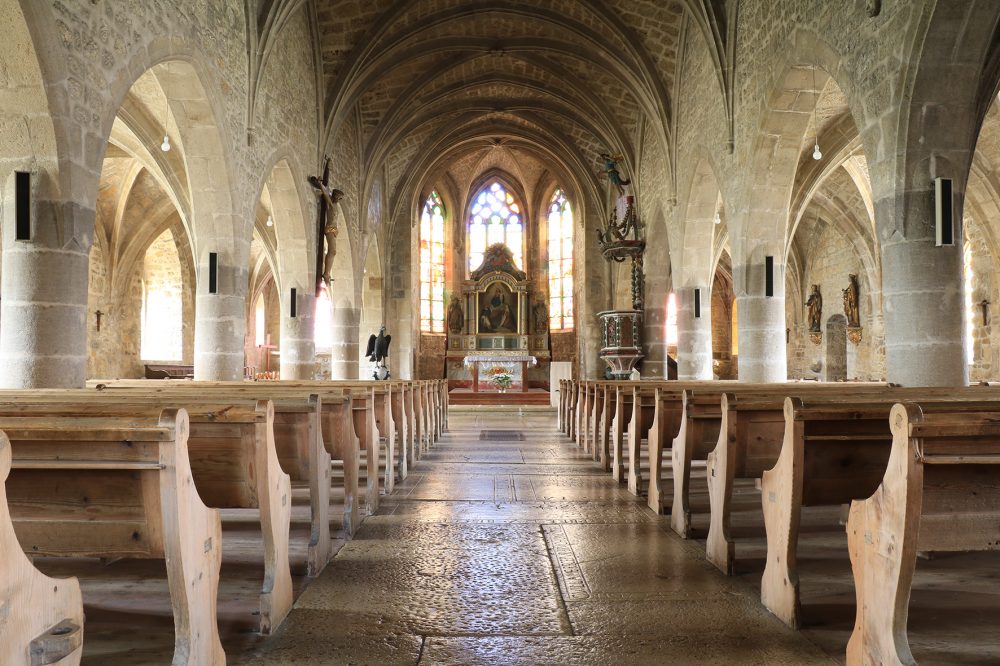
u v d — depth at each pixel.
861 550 3.24
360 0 16.55
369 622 4.00
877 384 8.81
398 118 22.58
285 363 16.27
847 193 23.97
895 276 8.42
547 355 32.34
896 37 8.29
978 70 8.02
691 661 3.48
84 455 2.92
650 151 21.97
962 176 8.20
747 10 13.27
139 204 22.92
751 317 13.35
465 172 32.84
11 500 3.01
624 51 18.70
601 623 3.98
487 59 22.20
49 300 7.56
